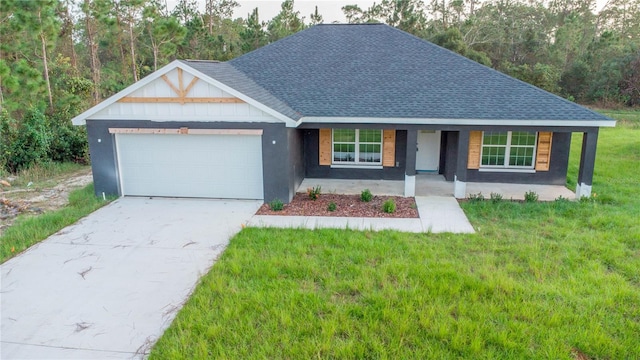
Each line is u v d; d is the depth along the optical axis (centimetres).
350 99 1343
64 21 2962
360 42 1636
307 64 1551
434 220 1093
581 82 4522
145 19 3084
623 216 1068
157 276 797
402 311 654
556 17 5891
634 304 674
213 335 601
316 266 803
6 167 1689
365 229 1024
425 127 1259
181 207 1218
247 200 1288
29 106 1895
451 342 579
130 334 622
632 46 4491
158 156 1291
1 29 2006
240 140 1246
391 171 1538
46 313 677
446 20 5769
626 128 2912
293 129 1311
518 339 587
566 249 880
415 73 1442
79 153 1908
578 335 595
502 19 5628
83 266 840
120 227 1054
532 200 1255
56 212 1168
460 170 1281
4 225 1091
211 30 5222
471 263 822
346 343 580
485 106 1264
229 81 1262
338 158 1565
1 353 581
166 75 1198
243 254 872
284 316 637
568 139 1420
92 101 2719
